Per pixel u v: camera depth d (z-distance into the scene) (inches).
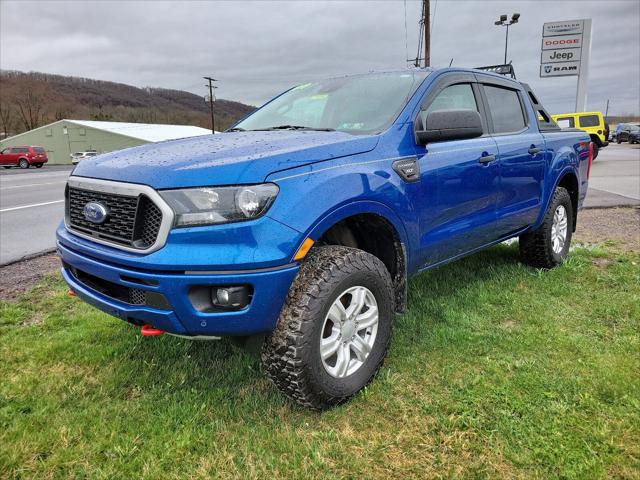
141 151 105.7
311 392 93.0
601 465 79.8
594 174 605.3
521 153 157.4
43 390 106.1
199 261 83.2
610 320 137.2
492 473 80.0
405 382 107.1
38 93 5885.8
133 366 116.1
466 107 144.5
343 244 114.3
